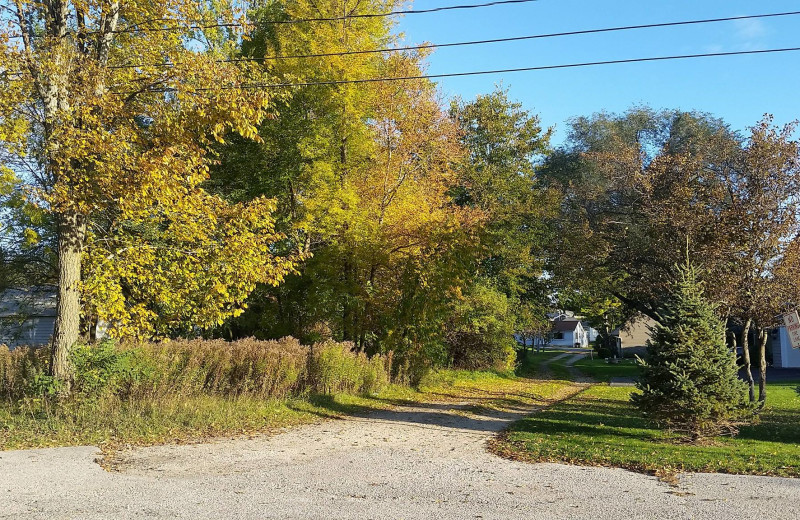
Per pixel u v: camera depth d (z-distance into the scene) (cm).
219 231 1284
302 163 2084
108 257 1214
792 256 1478
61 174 1113
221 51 1661
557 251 2931
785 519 602
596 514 621
